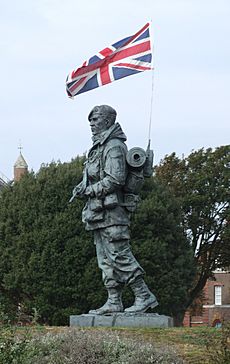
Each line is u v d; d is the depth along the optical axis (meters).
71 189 47.94
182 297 48.66
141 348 15.87
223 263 59.50
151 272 46.91
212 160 59.16
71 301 46.41
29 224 48.06
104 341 16.06
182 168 60.44
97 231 21.53
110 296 21.33
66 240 46.59
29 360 14.05
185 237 50.41
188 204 58.00
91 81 24.47
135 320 20.56
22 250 47.47
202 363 16.50
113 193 20.92
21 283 47.19
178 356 16.42
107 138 21.17
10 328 14.20
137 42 24.30
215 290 91.81
